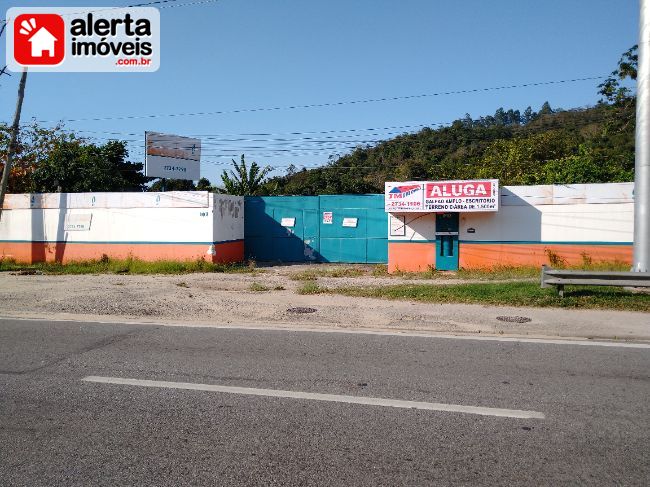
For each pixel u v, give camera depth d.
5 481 3.84
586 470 3.95
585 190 17.53
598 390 5.75
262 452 4.29
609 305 10.28
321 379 6.22
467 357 7.15
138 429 4.79
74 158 29.97
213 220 21.06
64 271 19.77
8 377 6.40
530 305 10.67
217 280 16.53
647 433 4.61
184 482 3.81
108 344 8.11
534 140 44.66
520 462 4.08
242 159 34.41
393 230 19.16
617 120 31.89
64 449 4.38
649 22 11.23
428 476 3.87
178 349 7.75
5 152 29.69
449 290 12.36
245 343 8.10
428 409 5.21
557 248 17.81
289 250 23.73
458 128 66.56
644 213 11.41
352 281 15.76
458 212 18.42
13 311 11.26
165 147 28.62
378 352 7.47
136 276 18.02
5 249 23.42
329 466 4.04
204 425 4.87
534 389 5.80
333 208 23.28
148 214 21.78
